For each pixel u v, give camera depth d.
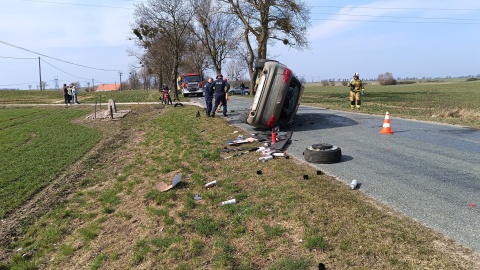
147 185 7.81
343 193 5.83
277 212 5.37
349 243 4.29
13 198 7.78
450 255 3.84
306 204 5.48
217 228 5.18
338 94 48.16
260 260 4.25
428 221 4.68
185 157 9.62
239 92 54.69
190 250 4.69
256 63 12.59
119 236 5.69
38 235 6.29
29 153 11.91
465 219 4.69
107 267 4.82
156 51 51.53
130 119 20.80
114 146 12.94
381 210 5.11
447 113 15.93
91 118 21.53
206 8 41.19
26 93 53.81
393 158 8.02
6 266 5.38
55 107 31.95
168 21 37.19
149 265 4.57
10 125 19.98
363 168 7.32
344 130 12.03
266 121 11.83
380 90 62.22
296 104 13.19
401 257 3.89
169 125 16.45
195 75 42.41
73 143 13.49
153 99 39.19
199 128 14.52
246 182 6.97
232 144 10.49
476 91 54.44
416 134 10.80
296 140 10.74
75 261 5.25
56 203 7.59
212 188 6.93
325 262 4.01
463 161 7.52
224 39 50.19
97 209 7.09
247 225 5.15
